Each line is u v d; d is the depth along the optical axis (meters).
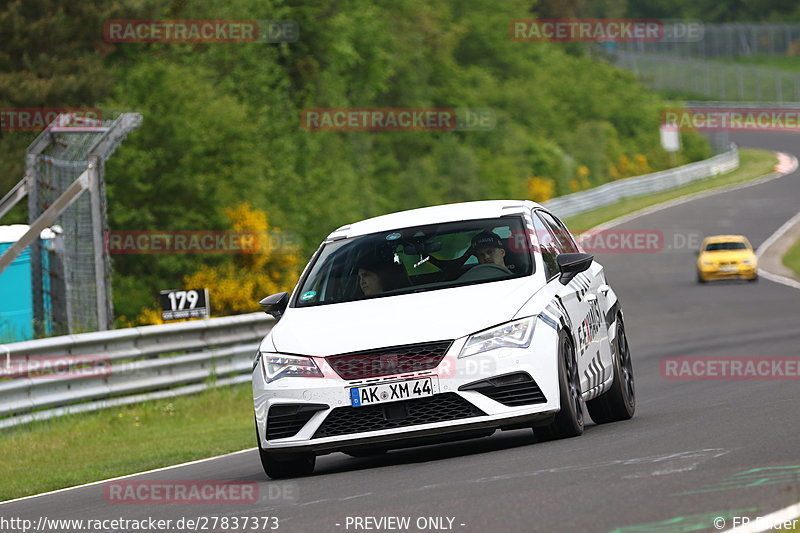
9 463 48.59
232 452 44.84
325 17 195.75
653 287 144.38
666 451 27.88
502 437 37.75
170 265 121.62
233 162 130.75
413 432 30.77
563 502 22.27
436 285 33.78
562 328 32.66
